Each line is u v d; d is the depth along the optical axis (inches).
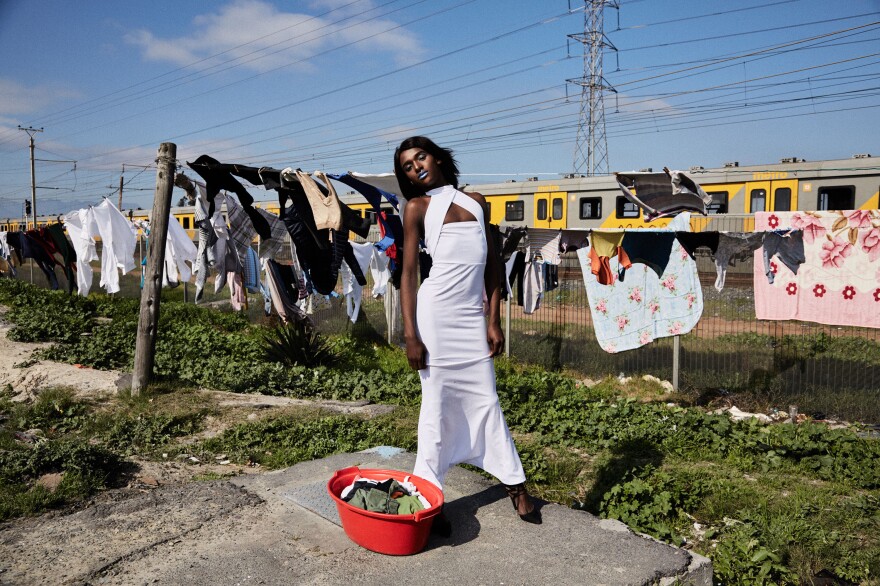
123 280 705.6
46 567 117.8
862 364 350.3
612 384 368.5
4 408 264.2
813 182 725.3
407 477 133.7
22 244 583.8
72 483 165.5
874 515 178.5
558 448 240.7
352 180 192.5
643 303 339.0
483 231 125.6
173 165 289.7
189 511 143.3
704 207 308.8
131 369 335.9
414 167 127.0
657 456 233.5
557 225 946.7
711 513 177.8
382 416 270.7
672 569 121.6
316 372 356.5
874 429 285.6
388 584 112.3
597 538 131.8
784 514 176.6
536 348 423.5
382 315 509.7
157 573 115.6
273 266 357.1
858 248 317.4
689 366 372.8
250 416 262.4
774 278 338.6
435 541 129.0
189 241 429.1
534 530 134.7
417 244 125.6
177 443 232.1
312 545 126.6
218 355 396.5
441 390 126.8
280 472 171.2
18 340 406.6
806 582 146.9
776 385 334.3
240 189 238.5
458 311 125.0
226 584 111.8
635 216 842.8
